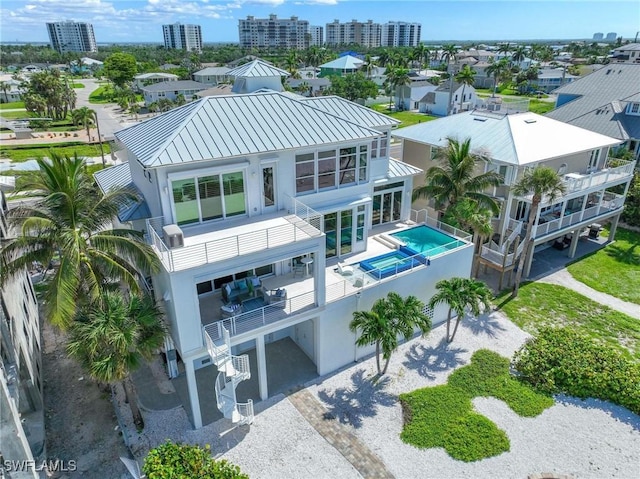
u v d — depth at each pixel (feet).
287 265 74.69
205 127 63.41
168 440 53.21
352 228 81.00
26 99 304.30
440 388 67.77
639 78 173.17
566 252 112.88
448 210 89.51
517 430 60.85
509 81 412.36
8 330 53.16
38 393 61.67
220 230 63.93
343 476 54.24
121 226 83.46
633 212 125.18
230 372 56.49
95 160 194.29
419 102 328.29
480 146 99.91
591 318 85.97
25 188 52.19
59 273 48.55
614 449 58.08
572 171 106.93
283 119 69.87
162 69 522.88
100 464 55.77
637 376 67.00
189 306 55.31
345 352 72.59
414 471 54.90
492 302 90.68
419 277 77.25
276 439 59.36
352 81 337.11
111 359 50.85
